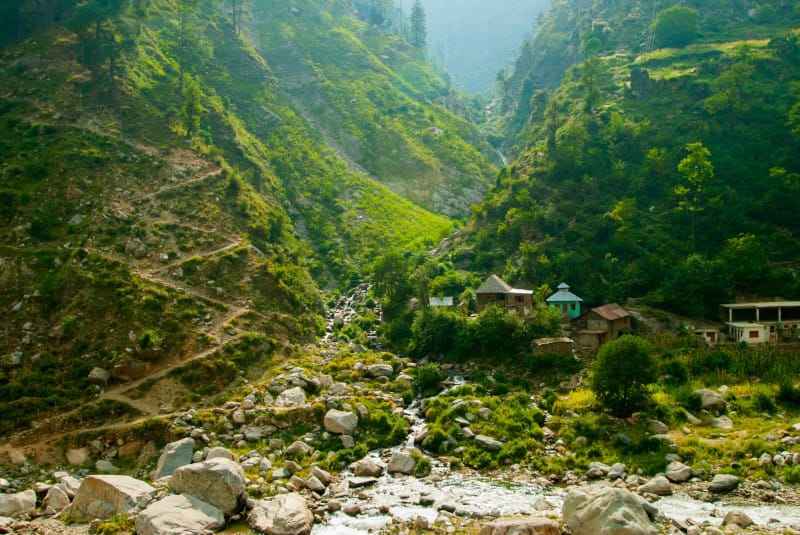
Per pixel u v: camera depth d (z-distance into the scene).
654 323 87.12
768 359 73.06
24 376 68.69
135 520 44.41
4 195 89.81
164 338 76.38
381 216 152.25
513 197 128.50
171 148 115.62
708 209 106.44
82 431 63.12
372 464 56.06
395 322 98.81
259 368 79.19
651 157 119.88
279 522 43.75
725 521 42.25
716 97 131.12
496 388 75.06
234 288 90.38
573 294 95.06
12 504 48.41
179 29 180.00
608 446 58.72
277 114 178.62
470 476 54.78
